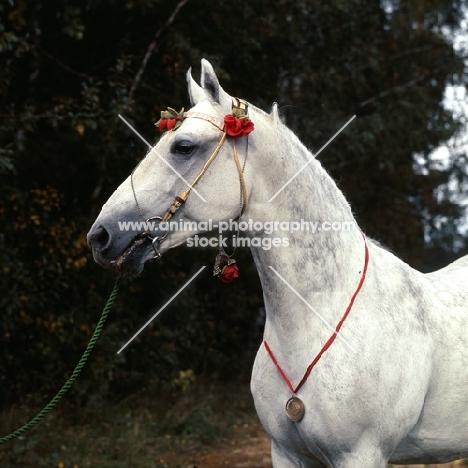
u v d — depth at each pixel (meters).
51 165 7.55
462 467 5.54
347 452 2.86
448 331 3.08
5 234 6.80
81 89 7.44
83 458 5.64
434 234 10.84
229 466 5.87
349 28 8.86
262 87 8.38
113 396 7.50
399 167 9.79
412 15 9.30
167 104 7.56
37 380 7.02
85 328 7.05
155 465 5.72
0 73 6.42
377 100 9.33
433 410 3.04
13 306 6.35
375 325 2.88
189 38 7.16
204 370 8.79
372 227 9.49
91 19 7.45
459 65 9.86
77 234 7.17
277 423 2.97
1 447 5.63
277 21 8.01
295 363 2.87
